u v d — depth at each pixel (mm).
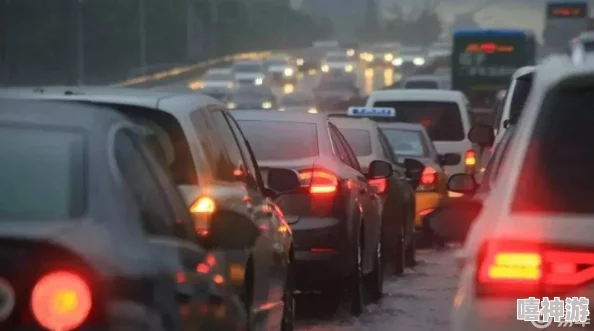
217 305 14156
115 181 11648
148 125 16891
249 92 149750
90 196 11336
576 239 11023
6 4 145750
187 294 12406
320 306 28281
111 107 17031
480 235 11797
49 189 11375
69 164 11578
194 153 16797
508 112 36844
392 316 28328
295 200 25891
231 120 20344
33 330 10430
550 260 11078
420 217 43938
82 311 10555
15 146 11742
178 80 169250
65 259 10625
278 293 20047
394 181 36062
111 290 10766
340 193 26188
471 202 15641
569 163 11414
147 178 12719
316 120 27625
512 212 11352
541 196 11336
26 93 17797
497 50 100625
